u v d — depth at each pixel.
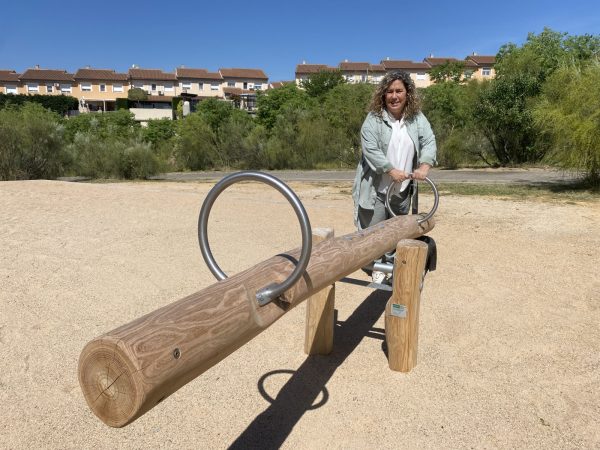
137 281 4.92
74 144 21.11
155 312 1.60
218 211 8.77
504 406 2.84
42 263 5.49
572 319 4.07
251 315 1.84
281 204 9.62
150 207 9.17
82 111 78.81
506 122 20.72
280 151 24.84
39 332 3.74
